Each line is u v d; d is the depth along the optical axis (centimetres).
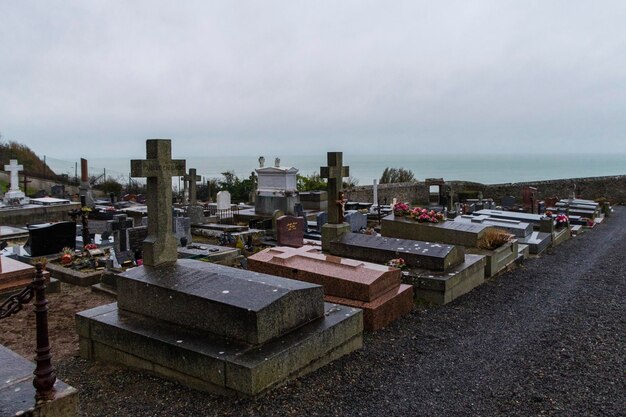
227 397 469
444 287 839
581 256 1369
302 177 3059
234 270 612
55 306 824
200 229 1568
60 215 1969
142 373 538
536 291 954
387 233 1250
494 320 763
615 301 881
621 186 3209
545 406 484
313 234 1547
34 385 340
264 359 467
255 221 1681
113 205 2280
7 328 711
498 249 1115
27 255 1148
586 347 648
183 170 666
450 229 1151
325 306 625
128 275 604
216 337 519
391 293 764
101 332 573
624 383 538
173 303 552
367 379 529
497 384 531
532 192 2375
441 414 462
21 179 3262
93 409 462
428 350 628
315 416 444
